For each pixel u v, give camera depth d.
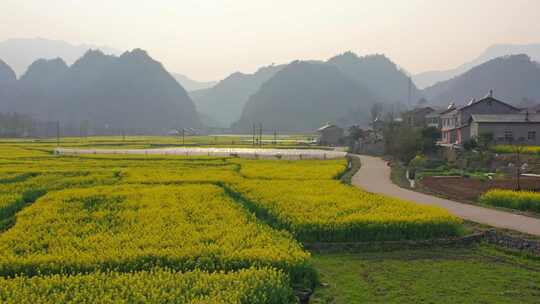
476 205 27.64
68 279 12.38
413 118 94.38
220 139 142.25
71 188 32.50
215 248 15.33
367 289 14.52
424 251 18.91
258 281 12.30
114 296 11.38
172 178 37.78
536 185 34.09
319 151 84.44
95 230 18.48
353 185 38.06
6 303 10.70
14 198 26.55
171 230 18.36
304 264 14.74
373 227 19.70
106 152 74.50
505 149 51.94
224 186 34.56
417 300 13.53
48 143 99.44
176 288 11.84
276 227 21.64
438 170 49.41
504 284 14.82
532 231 20.20
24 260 13.89
